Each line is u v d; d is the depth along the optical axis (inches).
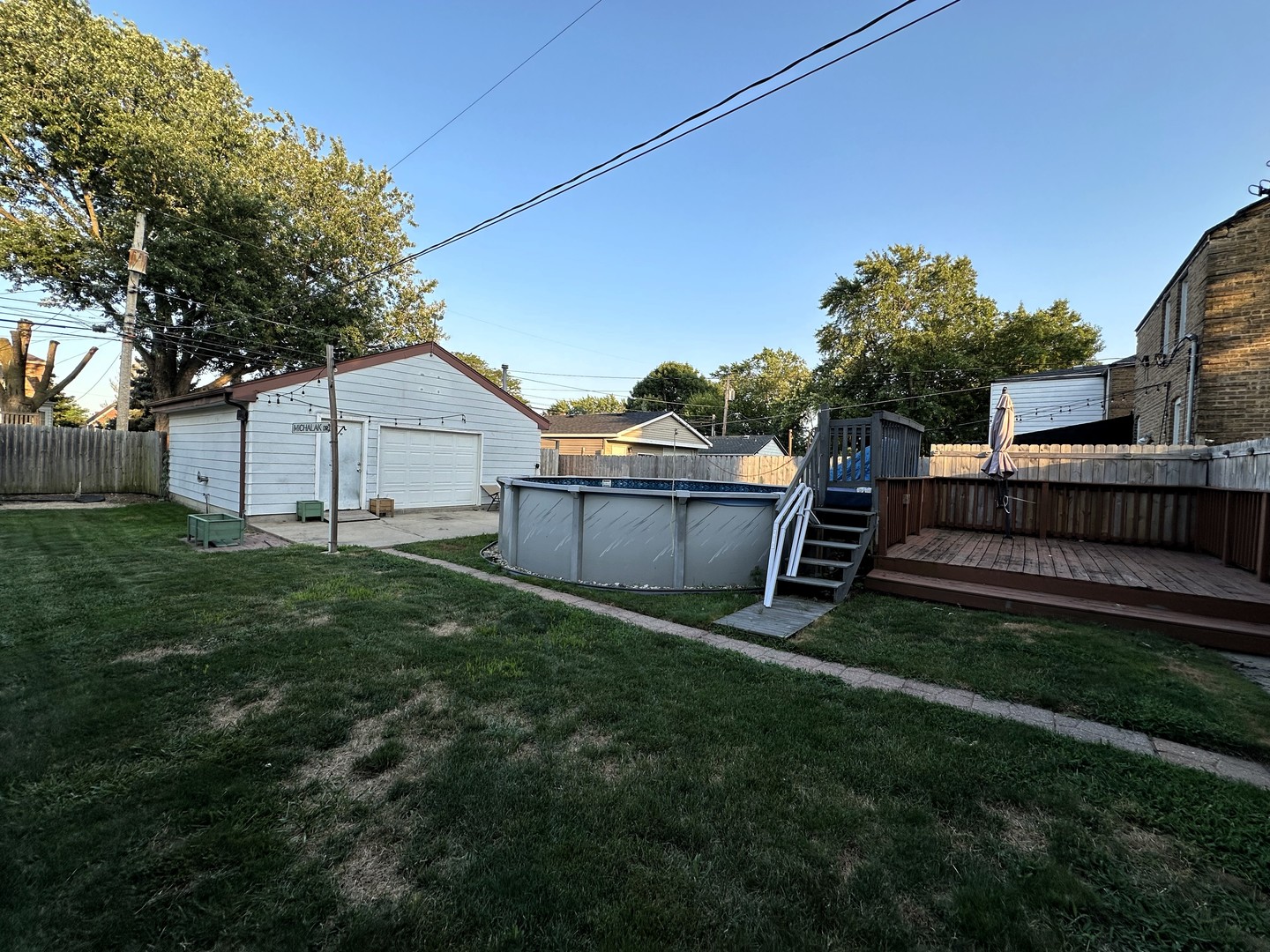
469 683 129.3
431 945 59.9
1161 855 76.5
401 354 476.7
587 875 70.1
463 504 530.9
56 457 513.3
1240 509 211.8
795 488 230.2
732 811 83.4
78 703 114.5
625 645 157.3
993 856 75.4
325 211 815.1
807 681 134.6
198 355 745.6
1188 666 147.1
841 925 63.3
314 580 222.8
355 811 83.0
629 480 411.5
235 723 109.3
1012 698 129.0
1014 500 303.4
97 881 68.2
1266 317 307.3
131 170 600.4
